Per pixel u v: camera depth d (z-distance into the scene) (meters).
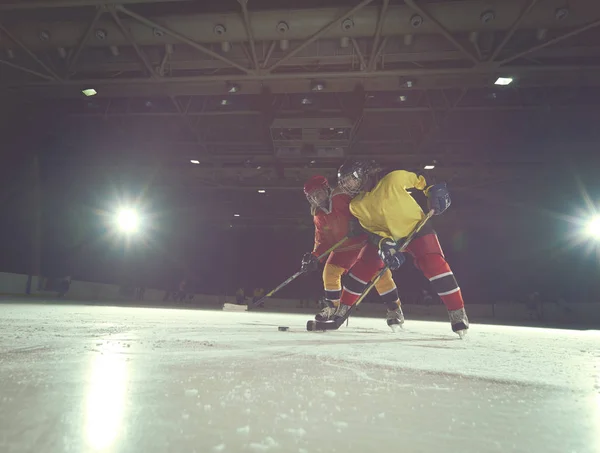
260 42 13.33
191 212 31.81
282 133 17.94
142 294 25.77
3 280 15.98
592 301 25.38
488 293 31.59
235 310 12.19
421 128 17.95
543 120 16.83
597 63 13.41
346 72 13.48
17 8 11.09
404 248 3.44
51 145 18.73
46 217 19.30
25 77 14.70
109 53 13.92
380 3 11.42
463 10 11.12
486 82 13.74
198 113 16.95
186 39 12.30
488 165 21.00
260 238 36.12
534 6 10.88
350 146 18.83
